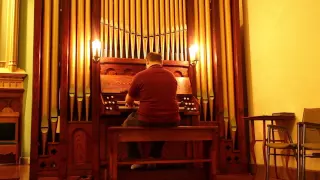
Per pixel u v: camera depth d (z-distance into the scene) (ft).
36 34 17.28
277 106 17.26
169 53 18.95
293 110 16.02
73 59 17.63
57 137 18.07
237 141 18.99
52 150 17.02
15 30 24.25
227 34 19.58
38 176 16.67
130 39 18.61
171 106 14.24
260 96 18.80
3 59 24.41
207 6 19.48
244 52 20.44
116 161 13.48
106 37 18.15
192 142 18.03
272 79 17.72
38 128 17.06
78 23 17.92
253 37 19.53
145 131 13.92
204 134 14.57
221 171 18.39
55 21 17.92
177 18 19.08
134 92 14.42
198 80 18.89
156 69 14.55
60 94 17.30
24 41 24.76
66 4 17.83
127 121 14.90
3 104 23.94
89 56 17.84
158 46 18.86
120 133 13.66
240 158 18.74
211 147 14.66
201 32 19.29
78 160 17.15
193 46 18.86
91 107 17.67
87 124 17.35
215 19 19.31
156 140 13.99
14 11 24.26
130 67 17.97
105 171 16.98
